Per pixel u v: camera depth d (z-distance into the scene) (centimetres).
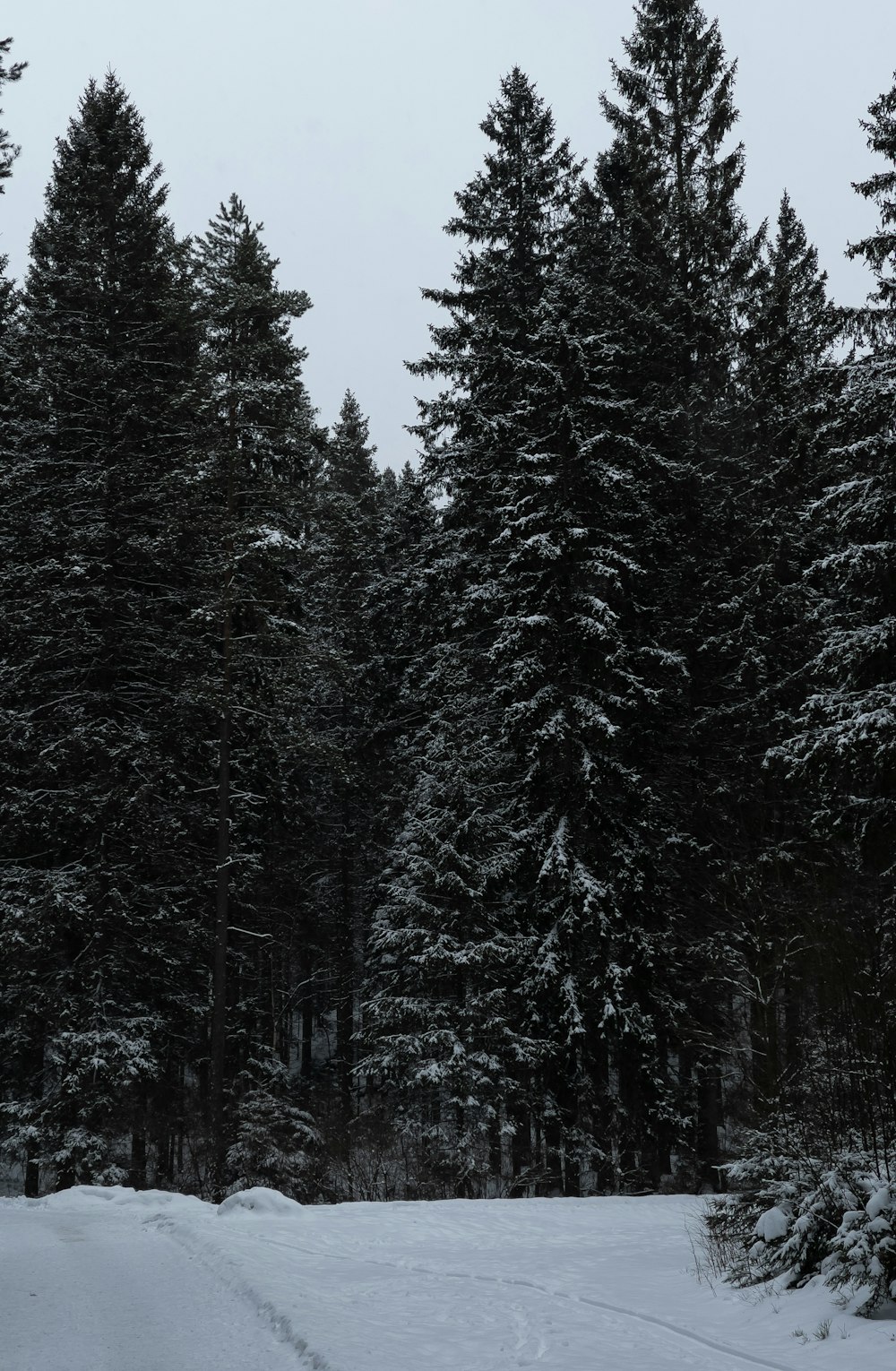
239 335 2703
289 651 2625
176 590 2586
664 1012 2288
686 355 2853
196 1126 2473
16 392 2794
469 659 2733
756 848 2408
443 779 2550
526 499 2412
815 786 2030
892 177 2111
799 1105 1118
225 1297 916
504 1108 2327
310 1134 2312
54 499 2531
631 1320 838
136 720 2477
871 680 1994
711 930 2422
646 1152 2391
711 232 2911
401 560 3594
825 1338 741
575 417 2453
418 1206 1652
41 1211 1750
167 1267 1080
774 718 2466
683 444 2748
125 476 2436
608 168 3216
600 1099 2342
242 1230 1366
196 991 2681
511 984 2450
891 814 1953
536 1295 952
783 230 3231
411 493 2967
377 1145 2366
